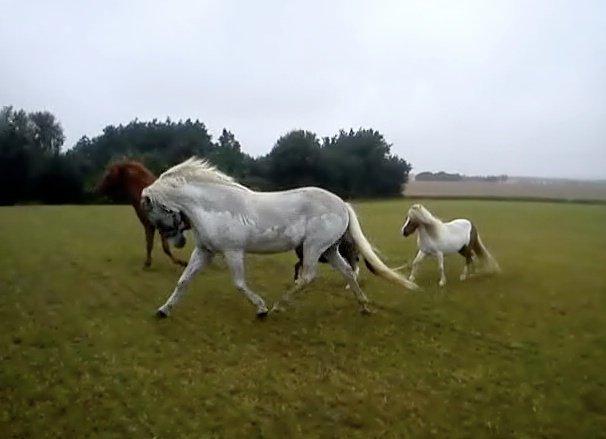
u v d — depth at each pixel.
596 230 20.66
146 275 10.78
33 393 5.48
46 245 14.23
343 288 9.91
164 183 7.37
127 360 6.35
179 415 5.18
